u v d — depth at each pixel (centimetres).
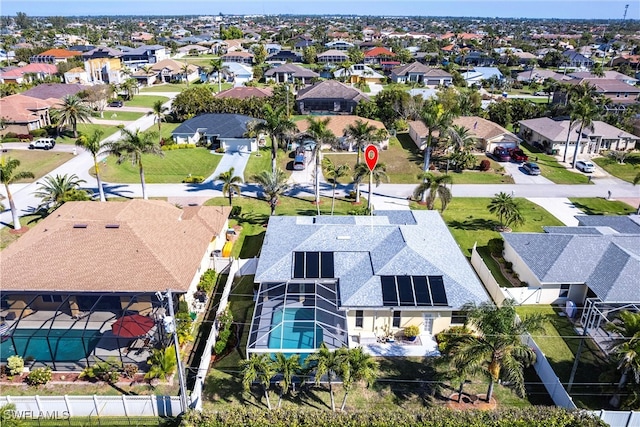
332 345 3145
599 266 3884
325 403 2933
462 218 5531
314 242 3972
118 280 3475
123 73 14138
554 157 7850
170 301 2555
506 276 4334
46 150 7800
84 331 3136
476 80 14500
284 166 7294
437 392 3027
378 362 3262
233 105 9650
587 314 3616
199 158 7588
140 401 2786
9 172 4803
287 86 11412
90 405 2795
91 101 9962
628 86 12169
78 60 16000
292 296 3581
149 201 4472
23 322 3534
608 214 5725
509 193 6300
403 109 9669
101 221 3859
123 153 5719
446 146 7538
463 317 3484
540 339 3522
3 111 8569
